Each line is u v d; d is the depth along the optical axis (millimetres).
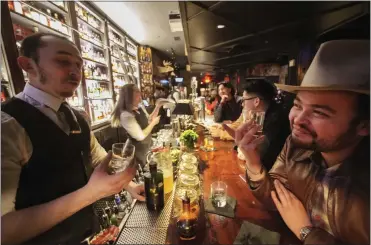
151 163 1042
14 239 718
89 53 3584
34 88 978
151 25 4543
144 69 6625
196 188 1184
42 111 952
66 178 996
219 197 1028
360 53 674
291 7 1118
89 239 852
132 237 860
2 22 1663
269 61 4461
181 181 1235
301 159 872
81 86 3182
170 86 9234
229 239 824
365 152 662
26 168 874
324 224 776
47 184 926
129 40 5387
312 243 735
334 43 729
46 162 917
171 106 3758
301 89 808
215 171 1442
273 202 979
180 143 2047
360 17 1075
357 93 665
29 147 873
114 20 4227
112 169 847
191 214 889
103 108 4012
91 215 1117
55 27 2600
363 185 666
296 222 833
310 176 836
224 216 952
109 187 795
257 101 1509
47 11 2535
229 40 2182
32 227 735
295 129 884
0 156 752
